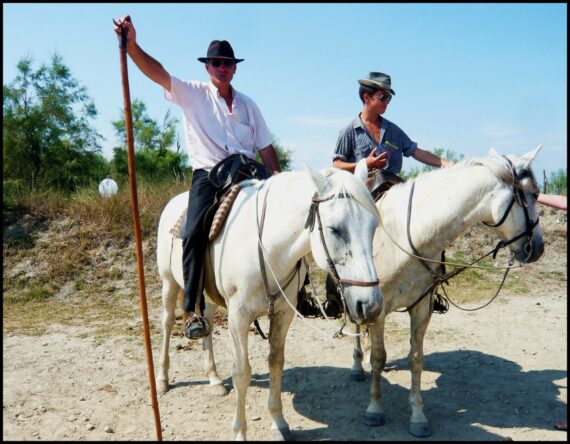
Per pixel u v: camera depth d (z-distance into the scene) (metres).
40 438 3.51
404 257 3.64
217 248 3.43
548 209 9.96
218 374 4.81
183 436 3.58
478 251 8.71
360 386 4.53
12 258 7.78
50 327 6.03
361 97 4.39
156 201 9.09
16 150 13.18
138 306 6.86
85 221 8.67
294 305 3.44
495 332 5.97
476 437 3.60
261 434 3.64
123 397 4.24
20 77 13.58
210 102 3.85
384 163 3.82
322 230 2.84
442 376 4.74
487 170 3.52
